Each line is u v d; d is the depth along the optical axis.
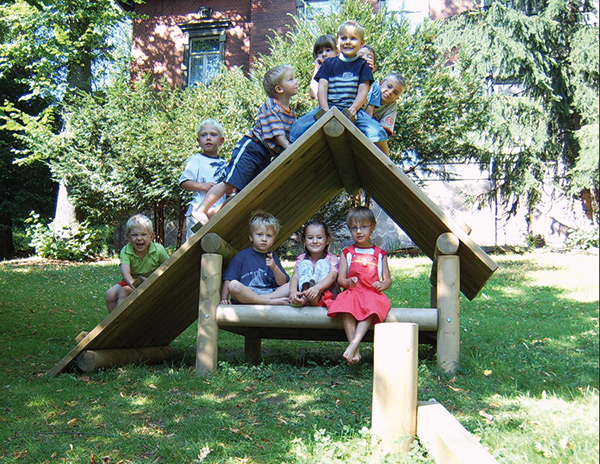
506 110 9.52
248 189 4.02
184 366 4.63
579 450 1.57
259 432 2.85
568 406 2.14
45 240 16.36
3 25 17.73
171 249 16.59
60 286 11.20
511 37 7.52
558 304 6.61
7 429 2.97
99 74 18.36
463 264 4.40
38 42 16.84
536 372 3.73
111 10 17.58
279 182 4.41
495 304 7.73
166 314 4.68
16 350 5.30
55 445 2.75
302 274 4.22
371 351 5.38
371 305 3.89
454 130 14.28
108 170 16.06
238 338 6.39
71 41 17.08
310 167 4.71
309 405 3.27
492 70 13.67
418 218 4.62
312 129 4.04
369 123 4.84
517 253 11.68
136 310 4.16
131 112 16.23
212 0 20.59
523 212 12.53
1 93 21.33
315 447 2.58
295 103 14.10
